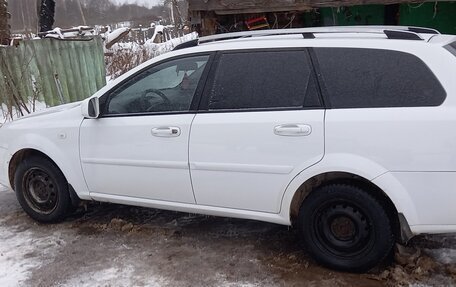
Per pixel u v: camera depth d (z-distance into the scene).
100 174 4.53
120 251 4.31
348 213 3.66
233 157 3.88
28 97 10.23
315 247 3.81
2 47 9.82
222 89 4.01
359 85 3.59
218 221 4.87
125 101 4.43
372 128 3.45
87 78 11.46
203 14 7.80
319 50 3.76
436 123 3.31
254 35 4.38
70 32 13.49
